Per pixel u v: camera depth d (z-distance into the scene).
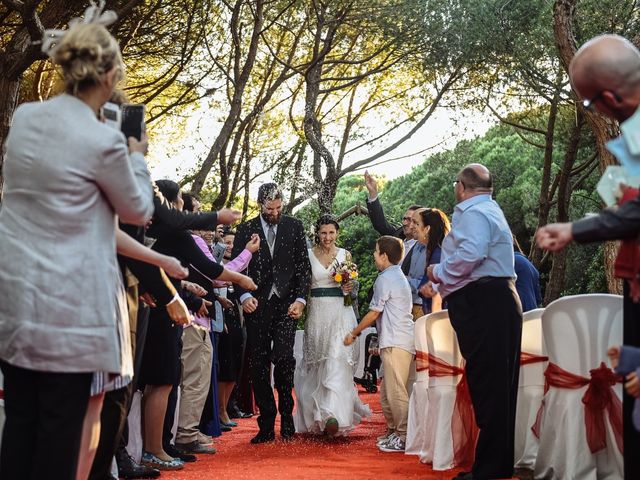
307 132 16.45
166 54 14.13
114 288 3.17
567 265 22.53
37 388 3.15
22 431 3.13
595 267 21.61
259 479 5.56
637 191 2.96
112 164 3.10
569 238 2.92
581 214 22.19
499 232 5.36
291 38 18.34
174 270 3.80
